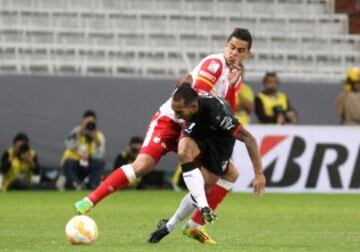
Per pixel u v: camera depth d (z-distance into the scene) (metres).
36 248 26.58
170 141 29.73
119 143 67.06
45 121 66.38
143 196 58.56
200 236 28.92
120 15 79.50
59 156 66.38
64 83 66.56
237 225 38.34
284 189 62.56
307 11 84.69
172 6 81.75
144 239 30.72
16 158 63.31
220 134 28.33
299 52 80.56
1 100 65.88
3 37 75.75
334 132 63.16
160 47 78.31
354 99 66.75
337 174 63.16
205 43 79.25
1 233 32.94
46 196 57.50
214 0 82.56
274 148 62.38
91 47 76.44
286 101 64.81
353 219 42.38
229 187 29.69
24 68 74.69
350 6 86.50
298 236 32.97
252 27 81.88
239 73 30.12
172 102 27.31
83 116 65.69
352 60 81.62
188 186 27.66
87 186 64.12
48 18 77.88
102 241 29.62
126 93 67.19
